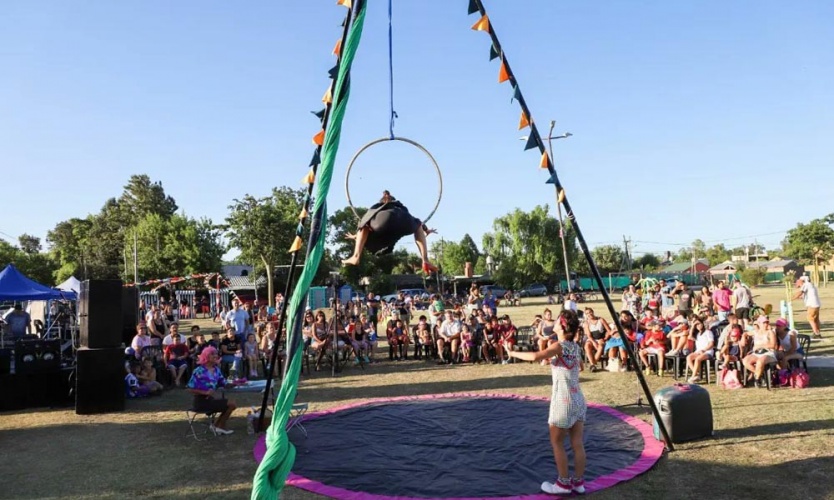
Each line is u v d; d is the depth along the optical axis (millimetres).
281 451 2354
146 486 5980
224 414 8172
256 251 37875
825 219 49219
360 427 8086
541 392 10344
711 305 14984
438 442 7207
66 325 17875
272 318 16562
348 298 42000
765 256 84875
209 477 6203
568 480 5355
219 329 25891
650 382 10609
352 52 2699
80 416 9516
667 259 87625
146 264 47719
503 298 43312
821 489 5219
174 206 79500
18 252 55531
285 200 39562
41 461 7012
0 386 10070
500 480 5809
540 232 51625
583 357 12797
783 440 6625
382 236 5324
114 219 71750
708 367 10352
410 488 5652
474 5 5277
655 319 11859
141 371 11414
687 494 5266
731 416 7797
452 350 14383
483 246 56156
